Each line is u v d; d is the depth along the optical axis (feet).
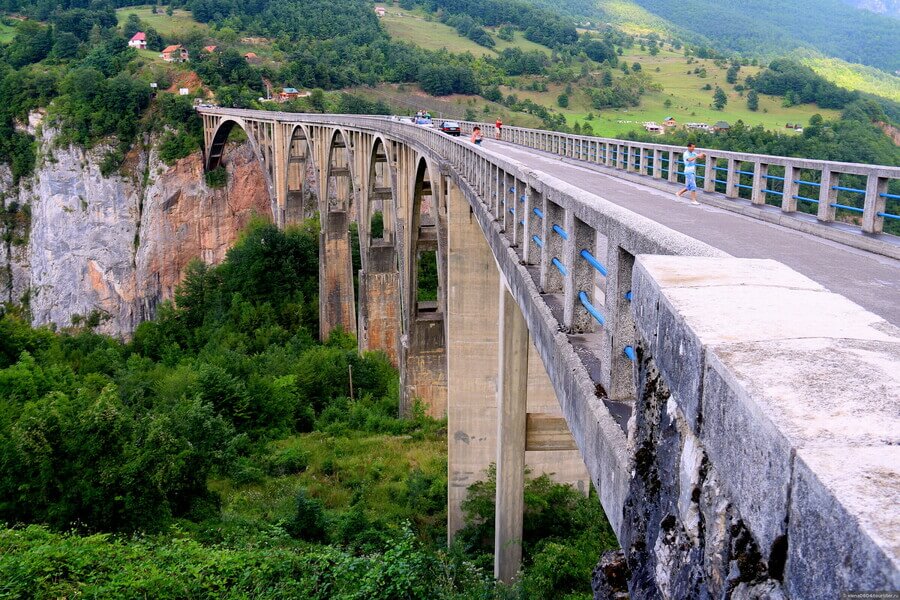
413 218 127.95
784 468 7.97
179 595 53.98
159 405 133.08
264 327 211.61
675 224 50.42
